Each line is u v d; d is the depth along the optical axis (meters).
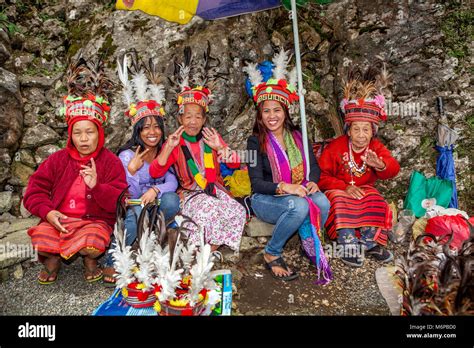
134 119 3.17
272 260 3.13
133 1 3.53
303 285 3.02
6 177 3.68
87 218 2.95
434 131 4.12
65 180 2.93
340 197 3.28
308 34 4.52
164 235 2.46
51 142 3.94
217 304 2.65
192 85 3.34
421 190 3.82
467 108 4.10
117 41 4.19
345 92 3.41
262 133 3.33
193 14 3.68
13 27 4.19
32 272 3.08
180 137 3.33
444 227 3.21
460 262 2.13
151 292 2.57
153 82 3.33
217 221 3.08
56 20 4.49
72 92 2.90
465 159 4.07
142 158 3.17
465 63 4.17
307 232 3.18
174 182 3.22
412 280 2.27
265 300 2.81
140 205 2.99
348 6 4.52
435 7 4.27
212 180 3.28
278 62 3.37
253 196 3.33
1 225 3.46
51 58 4.29
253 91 3.40
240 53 4.20
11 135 3.70
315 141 4.21
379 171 3.39
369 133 3.34
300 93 3.42
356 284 3.04
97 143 2.95
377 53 4.32
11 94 3.75
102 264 3.18
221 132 4.10
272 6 3.84
